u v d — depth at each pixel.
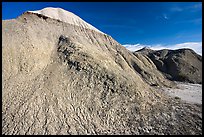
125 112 30.30
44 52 41.50
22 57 36.69
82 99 31.67
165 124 27.83
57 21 58.91
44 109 28.19
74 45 45.78
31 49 39.50
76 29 61.38
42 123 25.80
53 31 53.56
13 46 37.75
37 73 35.25
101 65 39.72
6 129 24.19
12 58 35.44
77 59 40.34
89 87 34.28
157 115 30.39
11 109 27.08
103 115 29.09
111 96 33.12
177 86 61.66
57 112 28.17
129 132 25.94
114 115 29.36
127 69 50.03
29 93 30.41
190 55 100.94
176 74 82.12
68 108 29.41
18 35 42.00
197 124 28.05
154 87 54.66
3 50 35.56
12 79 32.03
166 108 33.38
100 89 34.22
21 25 47.09
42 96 30.39
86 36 61.84
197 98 43.19
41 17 55.56
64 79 35.19
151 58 98.00
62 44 47.72
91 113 29.23
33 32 46.62
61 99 30.78
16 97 29.19
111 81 36.00
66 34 55.34
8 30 42.62
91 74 36.88
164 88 54.88
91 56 42.16
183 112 32.03
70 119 27.39
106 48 62.59
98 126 26.86
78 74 36.75
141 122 28.27
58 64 39.31
